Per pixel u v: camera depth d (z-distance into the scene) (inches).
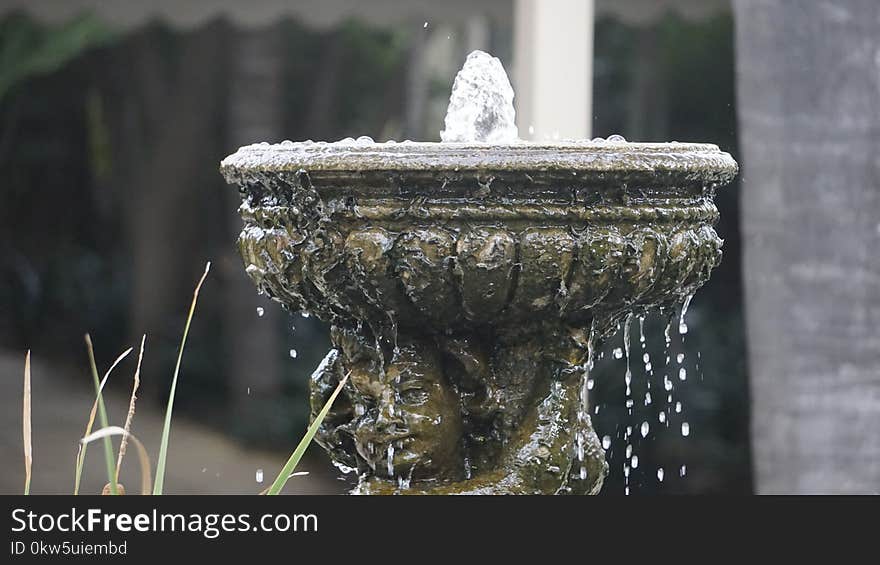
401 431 190.1
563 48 335.6
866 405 324.8
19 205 771.4
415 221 176.7
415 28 709.9
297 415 677.3
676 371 590.9
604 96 662.5
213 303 738.8
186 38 693.3
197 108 709.3
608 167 175.6
